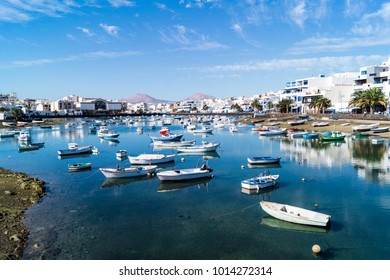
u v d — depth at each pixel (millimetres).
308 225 24906
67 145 79562
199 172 39750
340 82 150375
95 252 21250
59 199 32531
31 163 54094
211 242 22688
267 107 191125
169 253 21188
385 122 90500
